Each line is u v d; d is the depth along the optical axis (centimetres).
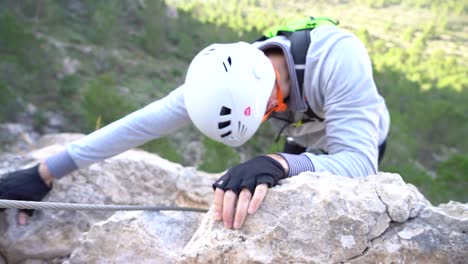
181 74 2402
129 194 232
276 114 199
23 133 979
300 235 141
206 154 730
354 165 165
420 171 692
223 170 702
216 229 148
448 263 140
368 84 174
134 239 170
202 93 164
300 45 180
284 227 142
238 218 144
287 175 158
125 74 2117
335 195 144
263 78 169
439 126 1392
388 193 149
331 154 175
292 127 208
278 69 181
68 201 217
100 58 2102
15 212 207
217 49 169
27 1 2100
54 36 2078
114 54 2236
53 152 256
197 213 191
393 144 912
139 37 2584
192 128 1187
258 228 144
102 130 196
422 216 145
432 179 643
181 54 2723
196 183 247
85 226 214
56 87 1293
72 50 2031
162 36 2666
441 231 142
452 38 6000
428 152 1352
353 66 173
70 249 210
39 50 1394
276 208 145
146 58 2453
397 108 1756
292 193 146
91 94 935
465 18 7025
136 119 191
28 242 205
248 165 150
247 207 144
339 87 172
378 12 7444
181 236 179
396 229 144
